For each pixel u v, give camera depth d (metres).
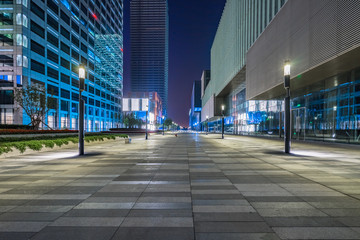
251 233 3.53
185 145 22.41
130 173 8.36
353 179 7.27
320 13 17.78
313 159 11.84
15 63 42.91
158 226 3.80
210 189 6.14
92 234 3.51
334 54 16.22
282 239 3.34
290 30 22.53
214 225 3.84
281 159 11.92
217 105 79.44
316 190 6.00
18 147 13.92
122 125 108.69
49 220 4.06
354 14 14.32
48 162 11.07
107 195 5.60
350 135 19.89
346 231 3.60
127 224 3.88
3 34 43.12
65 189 6.16
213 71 83.50
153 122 147.75
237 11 46.03
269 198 5.33
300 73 20.83
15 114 41.84
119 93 107.81
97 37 80.88
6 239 3.35
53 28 53.38
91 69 75.88
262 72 30.25
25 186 6.48
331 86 22.33
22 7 43.34
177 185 6.59
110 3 95.56
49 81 51.53
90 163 10.76
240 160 11.66
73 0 63.31
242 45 42.38
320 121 24.41
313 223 3.91
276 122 36.00
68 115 59.97
